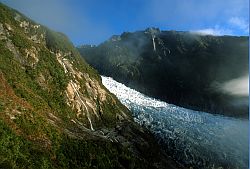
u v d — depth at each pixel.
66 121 95.06
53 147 72.81
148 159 114.56
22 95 82.62
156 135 151.62
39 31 138.12
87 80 130.62
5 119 67.69
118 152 96.44
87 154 82.00
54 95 102.25
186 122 176.38
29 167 60.00
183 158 147.88
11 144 61.44
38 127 73.88
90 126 110.50
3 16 111.12
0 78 81.56
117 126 123.88
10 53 96.50
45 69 107.19
